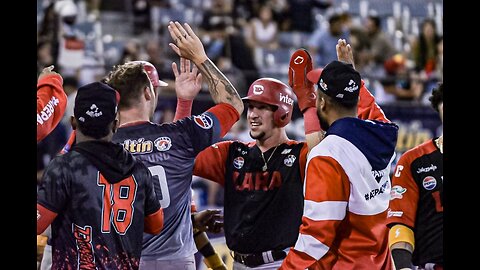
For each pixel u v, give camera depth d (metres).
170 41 32.34
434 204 13.16
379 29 35.91
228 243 13.53
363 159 11.23
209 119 12.19
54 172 10.64
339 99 11.31
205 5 37.75
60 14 29.62
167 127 12.12
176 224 12.44
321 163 11.03
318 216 10.88
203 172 13.78
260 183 13.35
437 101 13.35
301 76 12.57
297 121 26.33
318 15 38.97
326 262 11.47
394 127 11.68
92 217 10.69
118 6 37.31
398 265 12.98
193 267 12.93
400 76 31.31
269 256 13.20
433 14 40.16
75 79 27.28
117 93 11.02
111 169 10.82
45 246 14.73
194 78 13.41
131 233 10.89
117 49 31.67
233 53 32.75
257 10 36.41
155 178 11.95
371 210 11.36
